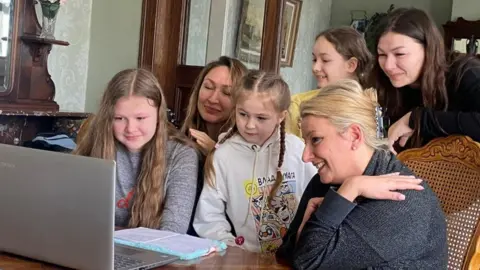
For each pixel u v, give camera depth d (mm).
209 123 2201
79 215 1154
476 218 1495
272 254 1427
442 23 4203
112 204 1116
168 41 3375
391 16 1854
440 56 1782
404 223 1160
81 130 2070
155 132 1709
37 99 2992
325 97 1234
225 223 1754
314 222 1209
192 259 1307
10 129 2912
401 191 1196
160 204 1693
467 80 1726
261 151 1771
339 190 1205
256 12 3041
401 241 1153
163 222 1605
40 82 3004
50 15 2955
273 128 1750
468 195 1526
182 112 3320
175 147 1775
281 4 2977
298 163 1791
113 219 1122
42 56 2992
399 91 1942
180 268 1231
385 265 1151
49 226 1199
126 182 1741
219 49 3195
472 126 1649
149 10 3354
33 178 1203
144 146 1724
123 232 1470
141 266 1197
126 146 1713
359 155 1243
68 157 1159
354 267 1166
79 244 1166
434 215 1221
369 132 1241
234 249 1444
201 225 1738
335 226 1183
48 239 1208
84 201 1144
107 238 1130
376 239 1151
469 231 1501
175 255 1298
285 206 1749
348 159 1237
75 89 3537
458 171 1567
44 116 3049
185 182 1696
